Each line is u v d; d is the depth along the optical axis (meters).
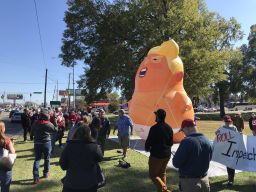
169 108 14.61
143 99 15.08
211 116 61.84
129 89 36.41
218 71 38.75
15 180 9.80
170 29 35.75
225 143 9.71
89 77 39.47
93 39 39.50
